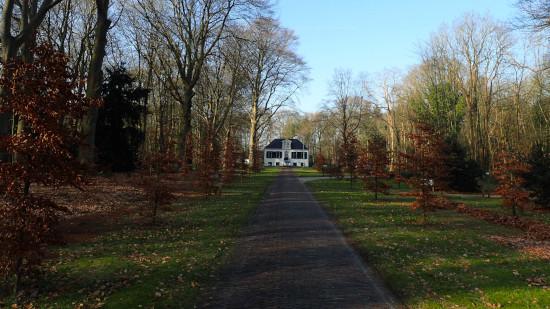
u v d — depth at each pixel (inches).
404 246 454.6
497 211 813.9
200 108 1815.9
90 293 284.0
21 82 268.8
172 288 301.3
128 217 593.9
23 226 268.4
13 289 285.6
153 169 573.6
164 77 1546.5
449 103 2012.8
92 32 1325.0
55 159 276.7
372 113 2568.9
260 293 296.5
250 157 2219.5
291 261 386.9
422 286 315.0
